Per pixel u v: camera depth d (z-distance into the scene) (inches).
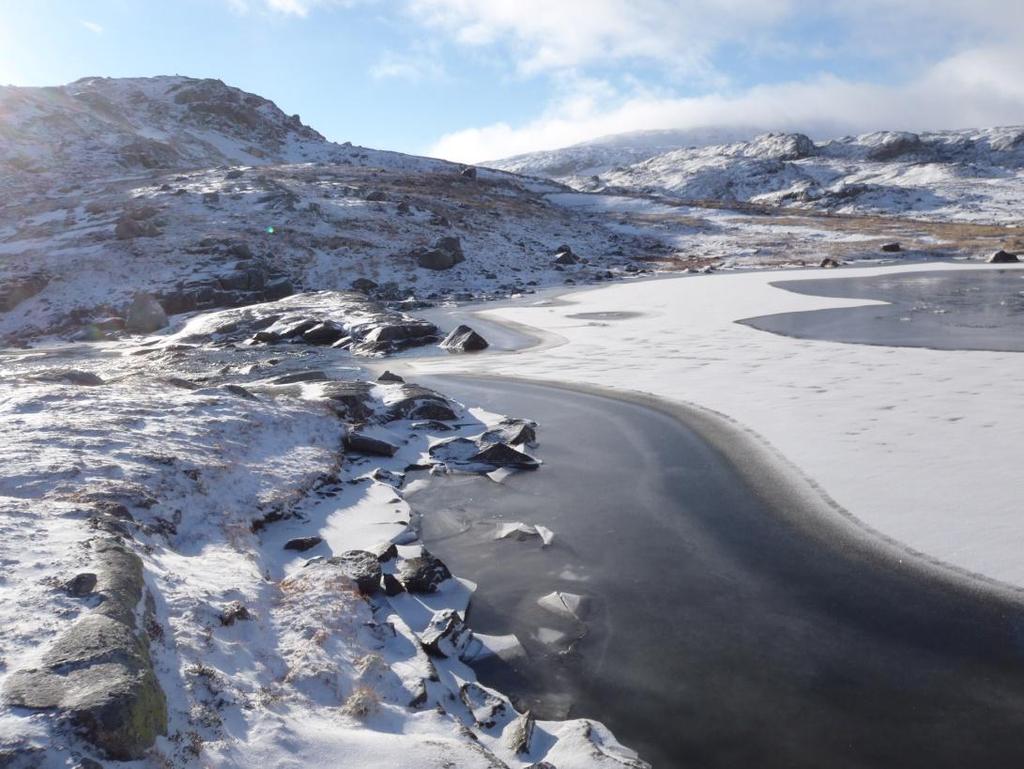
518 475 442.0
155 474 339.0
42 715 135.9
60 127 3582.7
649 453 463.8
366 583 276.5
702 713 215.6
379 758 163.3
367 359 933.8
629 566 317.4
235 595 238.7
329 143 5182.1
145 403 451.5
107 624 170.2
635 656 248.4
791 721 209.8
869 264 1991.9
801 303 1187.3
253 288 1626.5
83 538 236.4
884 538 315.3
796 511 354.9
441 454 478.9
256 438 435.8
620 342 911.7
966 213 4202.8
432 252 1936.5
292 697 190.4
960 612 259.3
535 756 190.5
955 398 507.8
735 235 2832.2
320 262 1865.2
